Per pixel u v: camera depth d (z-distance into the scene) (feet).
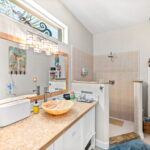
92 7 6.70
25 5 4.75
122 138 6.52
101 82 6.01
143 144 5.72
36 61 4.76
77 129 4.14
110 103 10.07
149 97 7.80
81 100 5.74
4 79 3.59
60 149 3.04
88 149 5.41
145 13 7.29
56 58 5.92
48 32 6.05
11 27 3.74
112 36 10.11
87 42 9.86
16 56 3.95
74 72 7.67
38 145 2.19
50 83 5.53
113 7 6.66
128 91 9.25
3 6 4.06
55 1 5.83
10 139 2.39
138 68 8.89
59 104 4.83
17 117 3.27
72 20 7.45
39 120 3.40
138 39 8.95
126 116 9.30
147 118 7.82
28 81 4.41
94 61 10.96
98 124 6.05
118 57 9.82
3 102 3.26
